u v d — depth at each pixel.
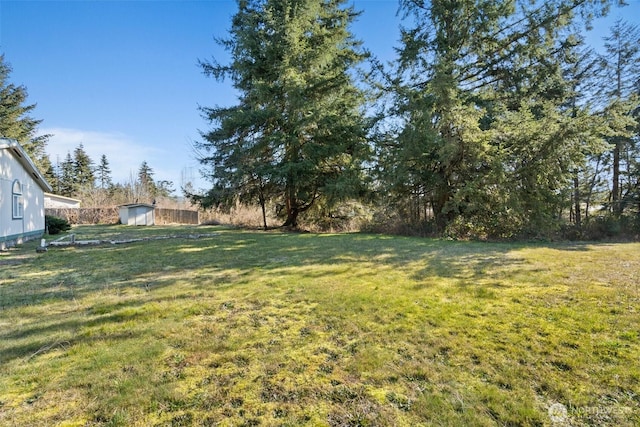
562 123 9.28
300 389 2.11
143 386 2.14
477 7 10.55
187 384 2.17
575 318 3.11
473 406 1.91
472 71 11.94
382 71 11.96
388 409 1.91
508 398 1.97
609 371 2.20
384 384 2.16
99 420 1.83
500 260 6.23
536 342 2.65
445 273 5.15
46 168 27.19
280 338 2.87
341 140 13.10
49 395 2.05
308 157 13.13
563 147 9.43
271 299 3.96
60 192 34.34
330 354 2.56
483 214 10.77
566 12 10.36
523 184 10.27
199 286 4.63
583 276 4.77
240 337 2.89
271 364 2.42
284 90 12.69
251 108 13.78
